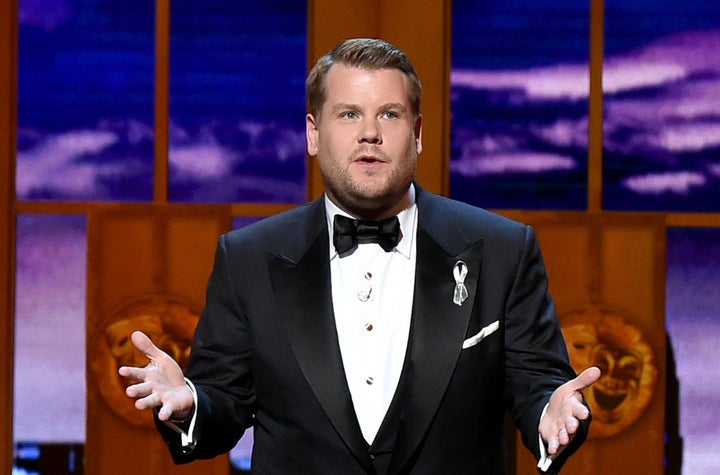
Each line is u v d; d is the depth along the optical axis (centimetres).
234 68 988
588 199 970
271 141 989
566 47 969
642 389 968
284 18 984
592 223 969
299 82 986
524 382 612
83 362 989
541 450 567
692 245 966
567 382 580
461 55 975
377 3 970
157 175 988
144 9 988
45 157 994
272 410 616
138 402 547
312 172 984
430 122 970
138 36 988
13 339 987
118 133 991
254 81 988
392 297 627
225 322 640
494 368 610
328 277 623
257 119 989
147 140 991
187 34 988
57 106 993
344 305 624
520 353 621
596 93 966
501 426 625
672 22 962
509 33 972
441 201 664
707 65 962
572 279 972
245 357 637
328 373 596
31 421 988
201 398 593
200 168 991
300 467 600
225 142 990
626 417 970
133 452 990
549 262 973
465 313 605
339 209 648
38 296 988
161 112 987
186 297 989
